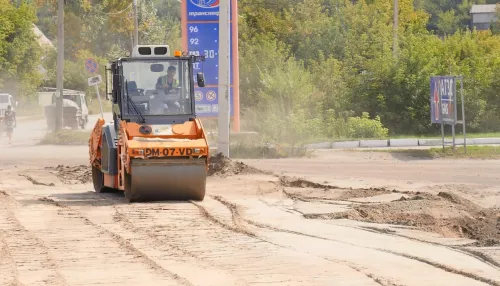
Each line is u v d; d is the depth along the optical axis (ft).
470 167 253.44
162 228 145.38
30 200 189.88
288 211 165.68
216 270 108.58
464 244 126.52
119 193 207.00
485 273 103.55
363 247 124.67
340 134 368.89
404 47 428.15
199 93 345.72
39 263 114.93
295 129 349.82
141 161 177.78
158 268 110.52
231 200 182.91
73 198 194.39
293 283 100.07
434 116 306.55
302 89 387.14
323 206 171.73
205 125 392.88
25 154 333.01
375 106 406.00
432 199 172.96
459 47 444.96
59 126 437.99
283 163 273.95
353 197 184.65
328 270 107.34
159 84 192.13
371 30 507.30
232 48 347.36
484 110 404.98
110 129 198.08
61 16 437.99
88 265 113.29
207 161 181.27
